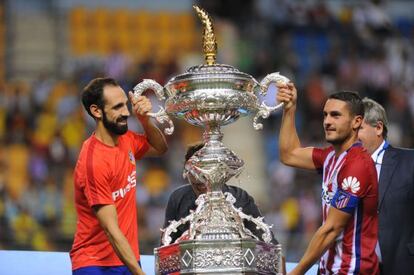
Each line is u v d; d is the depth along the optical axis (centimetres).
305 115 2625
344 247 753
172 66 2738
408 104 2728
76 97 2530
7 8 2892
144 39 2962
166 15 3005
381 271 827
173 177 2348
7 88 2609
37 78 2733
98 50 2892
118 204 759
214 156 738
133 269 720
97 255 763
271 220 2256
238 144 2612
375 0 3023
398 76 2842
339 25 2950
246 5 2942
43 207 2177
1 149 2362
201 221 743
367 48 2902
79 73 2712
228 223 736
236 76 734
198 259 708
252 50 2862
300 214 2255
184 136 2459
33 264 975
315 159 818
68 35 2894
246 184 2438
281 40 2889
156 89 773
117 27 2942
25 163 2328
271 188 2355
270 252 735
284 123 813
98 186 745
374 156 866
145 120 799
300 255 2023
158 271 741
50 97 2525
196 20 3016
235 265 707
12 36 2848
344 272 750
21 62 2809
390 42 2927
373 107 873
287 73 2789
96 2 2967
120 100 757
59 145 2356
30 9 2917
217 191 751
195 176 756
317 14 2950
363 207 751
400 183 841
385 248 829
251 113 779
